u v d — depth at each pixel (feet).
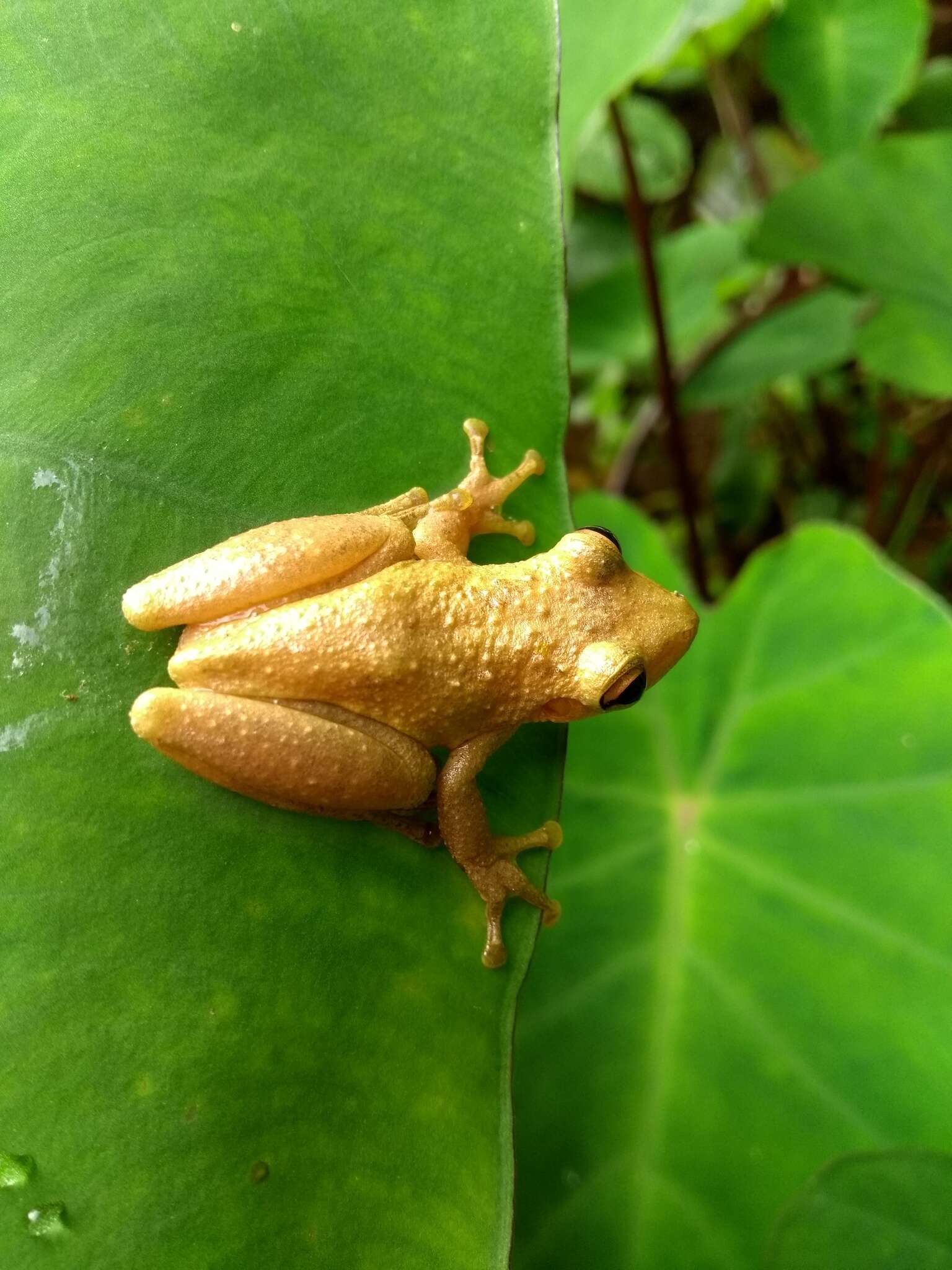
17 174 0.25
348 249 0.27
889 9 0.51
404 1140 0.25
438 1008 0.26
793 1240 0.29
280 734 0.25
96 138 0.26
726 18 0.43
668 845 0.37
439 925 0.26
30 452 0.25
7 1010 0.23
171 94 0.26
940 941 0.33
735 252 0.58
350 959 0.25
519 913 0.27
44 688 0.24
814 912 0.35
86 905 0.24
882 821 0.35
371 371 0.27
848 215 0.44
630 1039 0.35
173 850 0.25
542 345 0.28
